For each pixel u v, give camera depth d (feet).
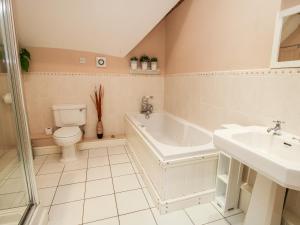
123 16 7.40
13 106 4.21
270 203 3.69
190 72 8.08
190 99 8.21
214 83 6.56
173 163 4.97
